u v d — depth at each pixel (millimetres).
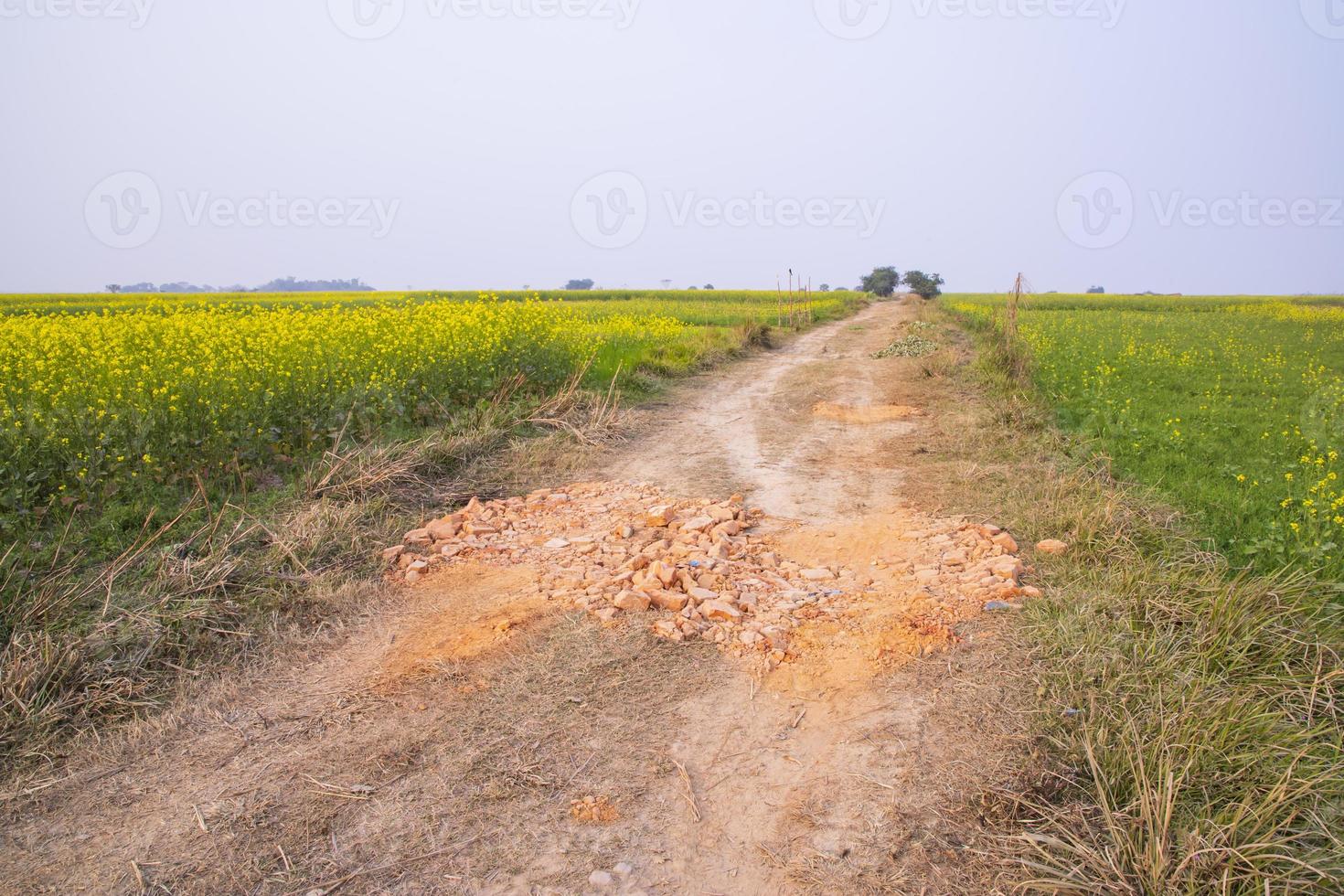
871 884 2572
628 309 30594
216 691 3674
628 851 2727
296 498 5848
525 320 12227
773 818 2879
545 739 3311
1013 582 4477
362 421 7469
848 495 6602
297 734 3369
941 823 2822
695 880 2613
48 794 3021
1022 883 2508
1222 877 2381
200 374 7465
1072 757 3037
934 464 7387
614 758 3197
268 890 2564
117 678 3631
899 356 15906
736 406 10750
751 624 4211
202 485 5711
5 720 3297
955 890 2543
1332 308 41219
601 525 5836
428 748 3260
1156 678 3432
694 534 5508
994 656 3783
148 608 4141
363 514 5617
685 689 3654
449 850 2727
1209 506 5836
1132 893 2416
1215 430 8562
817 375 13492
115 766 3182
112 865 2666
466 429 7926
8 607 4012
